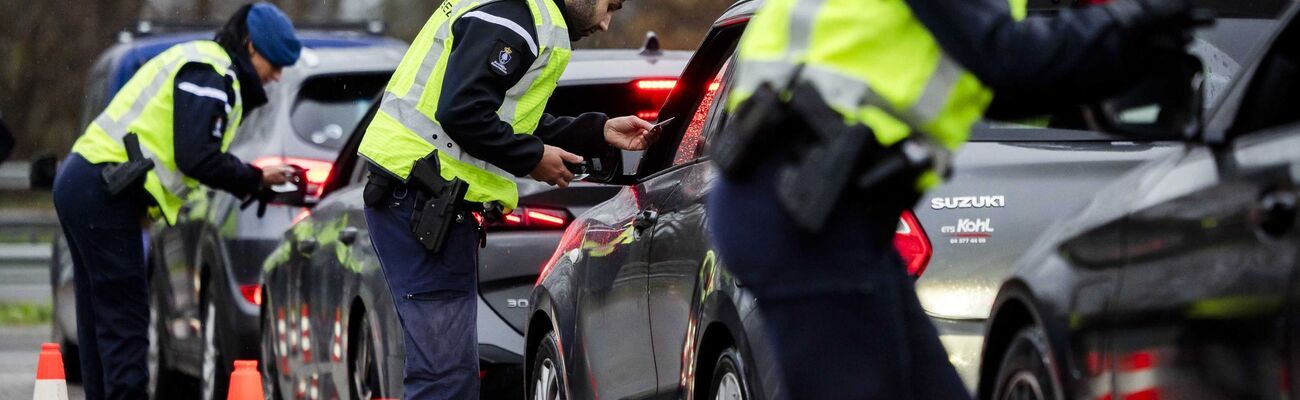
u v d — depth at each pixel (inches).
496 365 396.2
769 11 187.5
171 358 613.6
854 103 177.0
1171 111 181.3
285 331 486.6
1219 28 291.1
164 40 861.2
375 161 331.6
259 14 451.5
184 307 584.7
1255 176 182.1
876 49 176.7
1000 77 170.6
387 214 332.8
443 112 315.0
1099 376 206.7
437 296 332.8
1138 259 200.5
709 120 292.4
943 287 261.1
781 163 182.9
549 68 322.7
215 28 959.0
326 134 538.0
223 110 442.6
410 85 329.4
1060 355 214.1
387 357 389.1
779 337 187.2
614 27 1480.1
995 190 263.0
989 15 170.4
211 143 441.7
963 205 262.7
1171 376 193.2
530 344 376.5
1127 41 168.1
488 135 315.3
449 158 327.9
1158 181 203.6
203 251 552.7
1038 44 168.9
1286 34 194.5
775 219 183.2
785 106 181.0
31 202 1785.2
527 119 323.9
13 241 1262.3
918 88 175.5
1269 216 177.2
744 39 286.7
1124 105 182.9
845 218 181.5
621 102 416.8
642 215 304.7
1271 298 175.8
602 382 321.4
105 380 459.2
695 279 272.1
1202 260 188.2
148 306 463.2
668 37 1483.8
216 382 544.1
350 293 418.9
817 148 177.5
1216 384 185.0
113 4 2017.7
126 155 449.1
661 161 331.3
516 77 317.7
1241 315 180.5
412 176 327.0
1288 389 173.6
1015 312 235.0
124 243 452.8
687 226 279.4
